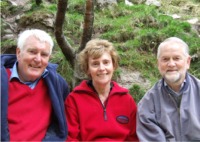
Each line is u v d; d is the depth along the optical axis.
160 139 2.55
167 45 2.66
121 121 2.72
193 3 6.68
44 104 2.61
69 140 2.60
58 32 3.55
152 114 2.68
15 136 2.41
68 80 4.26
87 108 2.68
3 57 2.64
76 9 5.71
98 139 2.63
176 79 2.62
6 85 2.43
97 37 5.08
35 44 2.52
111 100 2.75
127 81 4.27
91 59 2.72
